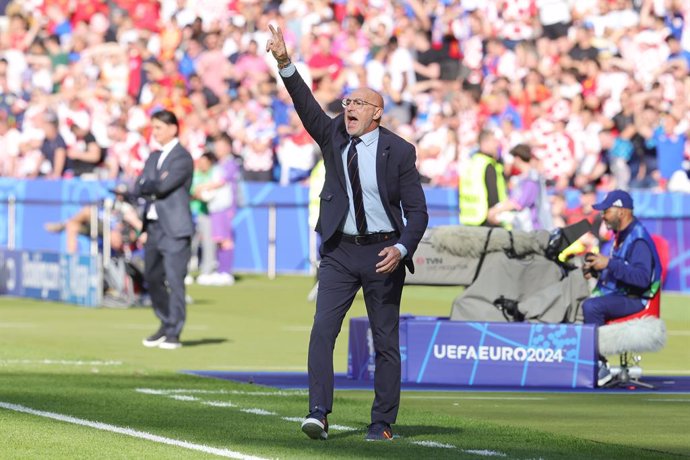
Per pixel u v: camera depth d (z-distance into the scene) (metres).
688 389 24.11
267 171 54.47
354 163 17.33
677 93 49.94
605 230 39.50
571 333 24.20
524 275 25.56
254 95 55.66
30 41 63.31
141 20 63.22
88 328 34.06
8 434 17.64
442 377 24.62
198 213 49.91
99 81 59.75
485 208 34.50
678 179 48.19
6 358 26.98
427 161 50.94
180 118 54.81
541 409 21.31
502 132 47.53
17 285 44.78
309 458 16.06
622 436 18.58
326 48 56.47
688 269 45.06
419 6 57.53
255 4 61.34
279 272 52.78
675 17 53.25
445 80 56.31
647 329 23.98
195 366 26.69
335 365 27.48
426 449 16.92
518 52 53.25
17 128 58.97
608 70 50.66
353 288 17.61
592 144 47.81
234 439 17.44
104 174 53.19
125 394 21.94
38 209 51.66
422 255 25.59
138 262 40.72
